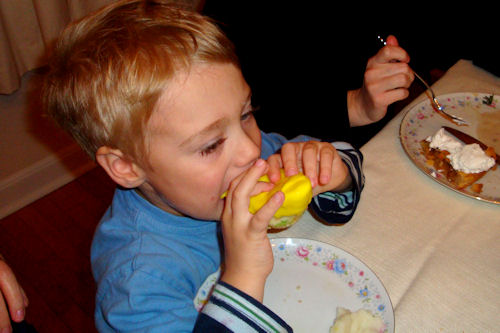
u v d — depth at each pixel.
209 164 0.67
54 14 1.59
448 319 0.65
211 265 0.89
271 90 1.47
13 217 2.00
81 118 0.71
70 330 1.55
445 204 0.83
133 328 0.70
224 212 0.72
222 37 0.72
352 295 0.69
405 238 0.77
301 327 0.67
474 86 1.13
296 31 1.49
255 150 0.69
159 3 0.75
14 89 1.67
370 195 0.86
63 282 1.71
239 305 0.65
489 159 0.89
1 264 0.72
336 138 1.37
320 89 1.39
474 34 1.26
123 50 0.64
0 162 1.93
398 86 1.10
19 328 0.72
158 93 0.62
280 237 0.80
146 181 0.78
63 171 2.15
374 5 1.77
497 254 0.74
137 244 0.78
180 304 0.74
